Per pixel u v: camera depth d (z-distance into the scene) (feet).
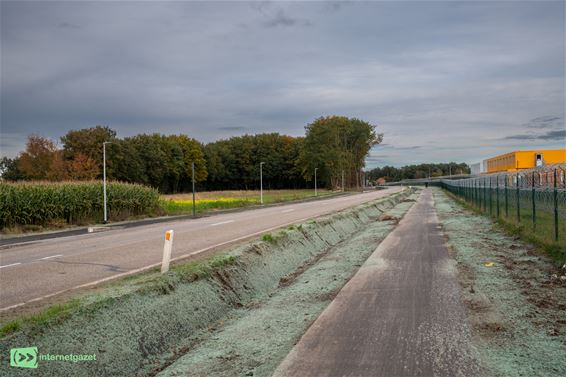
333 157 371.35
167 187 366.84
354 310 23.70
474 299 24.95
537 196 52.29
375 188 463.42
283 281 35.22
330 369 16.39
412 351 17.72
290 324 22.57
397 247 45.21
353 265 37.68
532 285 27.91
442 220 74.33
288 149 444.55
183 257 37.96
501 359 16.74
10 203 74.95
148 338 20.12
